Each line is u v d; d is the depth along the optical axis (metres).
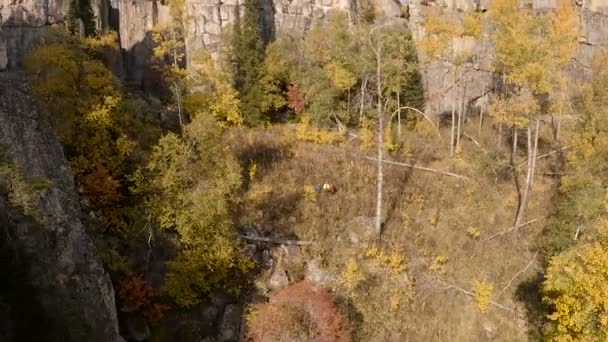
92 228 24.44
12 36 36.41
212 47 46.25
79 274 19.86
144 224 26.03
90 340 19.14
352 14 49.06
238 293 25.80
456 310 26.78
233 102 40.50
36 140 21.73
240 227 29.05
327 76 41.00
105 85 28.08
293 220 30.02
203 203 23.83
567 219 28.17
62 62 26.62
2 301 16.84
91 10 40.25
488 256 29.14
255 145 37.28
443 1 49.69
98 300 20.14
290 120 43.94
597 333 18.81
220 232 25.08
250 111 41.47
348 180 33.84
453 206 32.78
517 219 30.47
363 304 26.36
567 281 20.75
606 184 29.58
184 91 40.19
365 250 28.67
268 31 48.53
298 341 23.02
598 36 50.34
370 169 35.44
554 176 35.88
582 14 49.84
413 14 49.50
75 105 26.73
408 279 27.77
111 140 27.45
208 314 25.11
